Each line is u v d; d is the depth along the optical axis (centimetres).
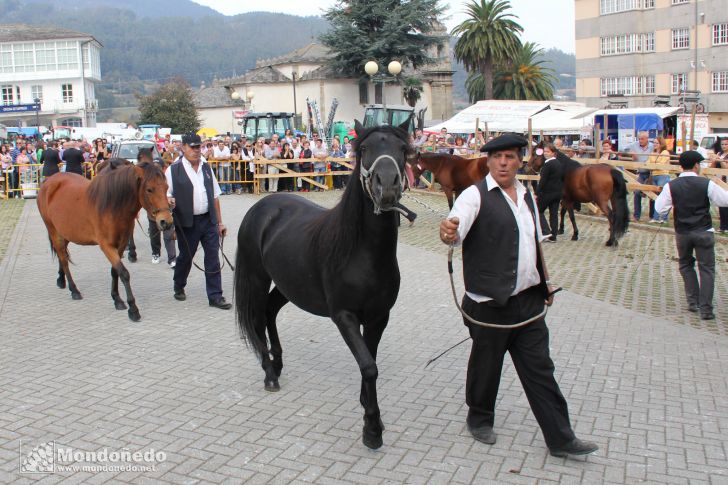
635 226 1453
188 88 7062
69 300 867
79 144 2486
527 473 404
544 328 420
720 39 4569
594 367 590
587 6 5291
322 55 5831
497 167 409
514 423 477
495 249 409
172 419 491
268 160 2180
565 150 1884
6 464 423
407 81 5344
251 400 527
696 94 2938
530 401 424
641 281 945
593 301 826
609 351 634
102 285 957
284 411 505
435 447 441
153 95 6606
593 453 429
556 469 409
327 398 530
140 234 1453
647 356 619
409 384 556
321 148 2278
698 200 743
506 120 2502
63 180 866
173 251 1080
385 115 1916
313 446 445
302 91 5541
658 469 407
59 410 507
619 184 1204
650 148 1808
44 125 7212
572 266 1065
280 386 557
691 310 780
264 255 523
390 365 604
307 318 767
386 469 412
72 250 1249
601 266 1059
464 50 5097
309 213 514
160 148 2689
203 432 468
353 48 4997
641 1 4962
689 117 2805
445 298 861
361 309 439
